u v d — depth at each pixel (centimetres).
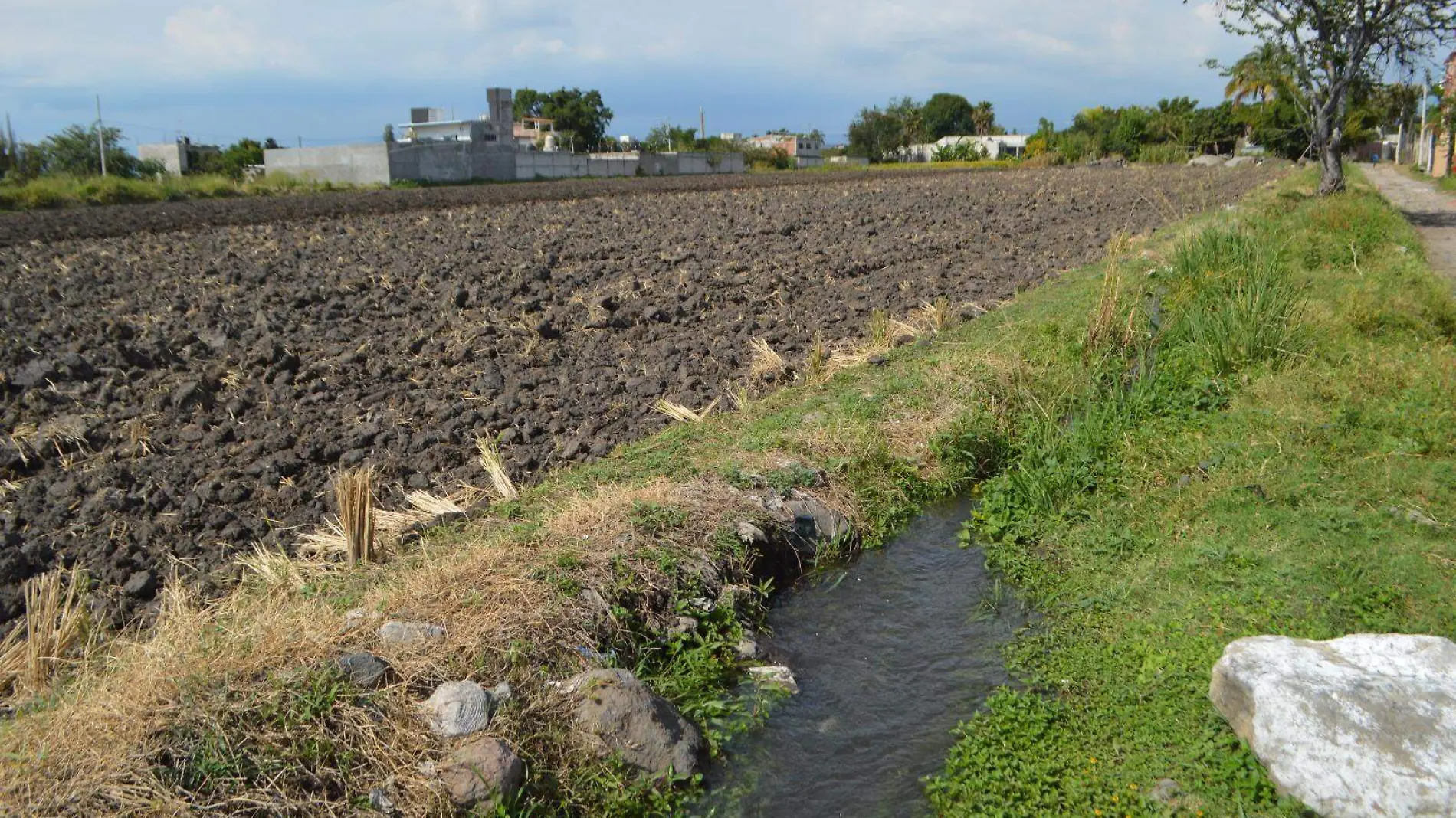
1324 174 2372
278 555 640
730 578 602
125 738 377
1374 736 364
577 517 605
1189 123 6125
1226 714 421
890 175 5075
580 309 1334
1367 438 726
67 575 607
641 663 504
